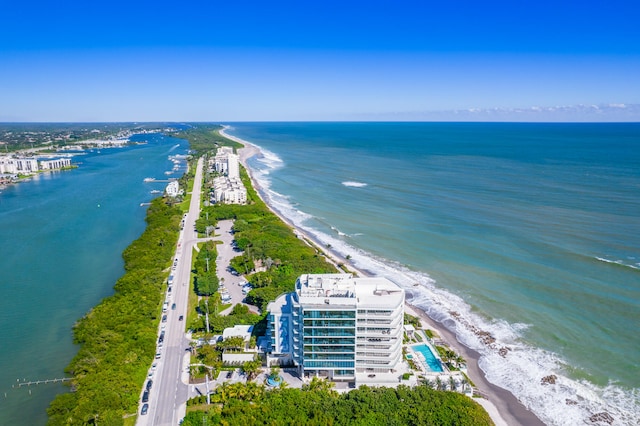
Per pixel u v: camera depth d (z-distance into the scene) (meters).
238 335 179.62
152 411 144.62
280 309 166.88
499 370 167.38
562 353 174.00
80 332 193.50
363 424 131.25
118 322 196.12
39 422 144.12
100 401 142.50
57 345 188.62
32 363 175.75
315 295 158.75
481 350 179.38
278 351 166.88
